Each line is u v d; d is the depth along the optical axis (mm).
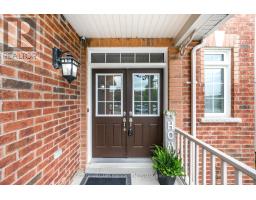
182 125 3652
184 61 3674
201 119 3598
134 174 3395
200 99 3660
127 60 3838
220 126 3631
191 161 2705
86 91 3662
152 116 3953
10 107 1446
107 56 3848
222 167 1790
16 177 1508
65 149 2729
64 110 2672
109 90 3979
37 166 1855
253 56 3627
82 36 3551
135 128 3961
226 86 3738
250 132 3607
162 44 3689
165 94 3795
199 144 2312
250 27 3627
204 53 3742
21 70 1605
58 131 2436
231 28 3625
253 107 3621
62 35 2629
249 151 3605
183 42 3355
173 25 3078
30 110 1731
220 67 3758
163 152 3139
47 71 2104
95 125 3984
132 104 3957
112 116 3980
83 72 3646
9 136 1428
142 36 3604
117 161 3836
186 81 3668
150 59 3836
